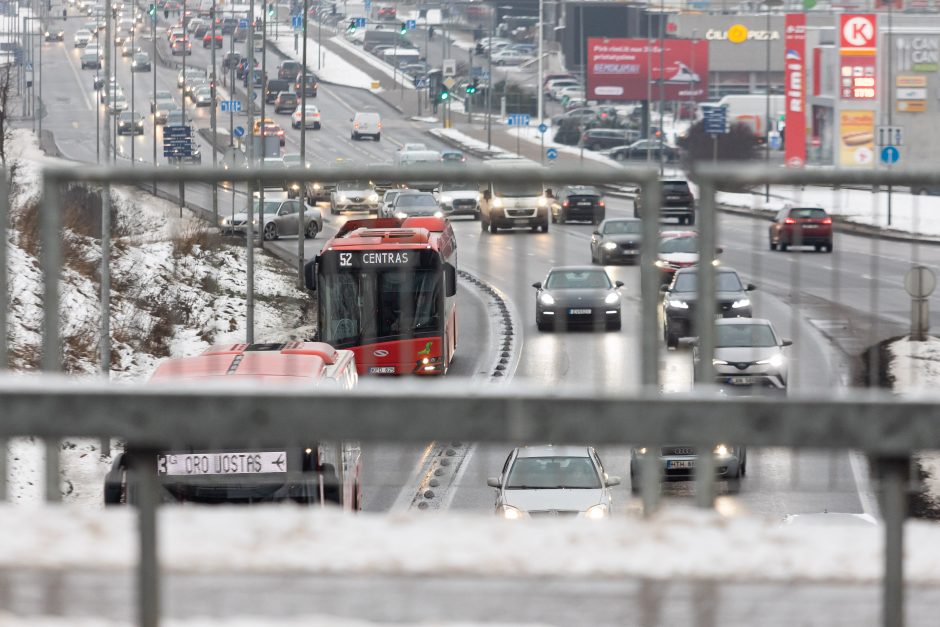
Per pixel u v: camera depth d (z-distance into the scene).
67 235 117.19
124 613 17.06
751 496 61.72
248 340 96.00
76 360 91.19
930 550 17.48
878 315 113.56
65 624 16.47
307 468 37.97
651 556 17.06
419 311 82.88
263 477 37.56
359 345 82.12
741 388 80.94
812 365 89.75
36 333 92.69
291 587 17.80
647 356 16.20
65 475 66.69
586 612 17.16
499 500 58.25
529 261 164.38
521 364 99.88
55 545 17.81
